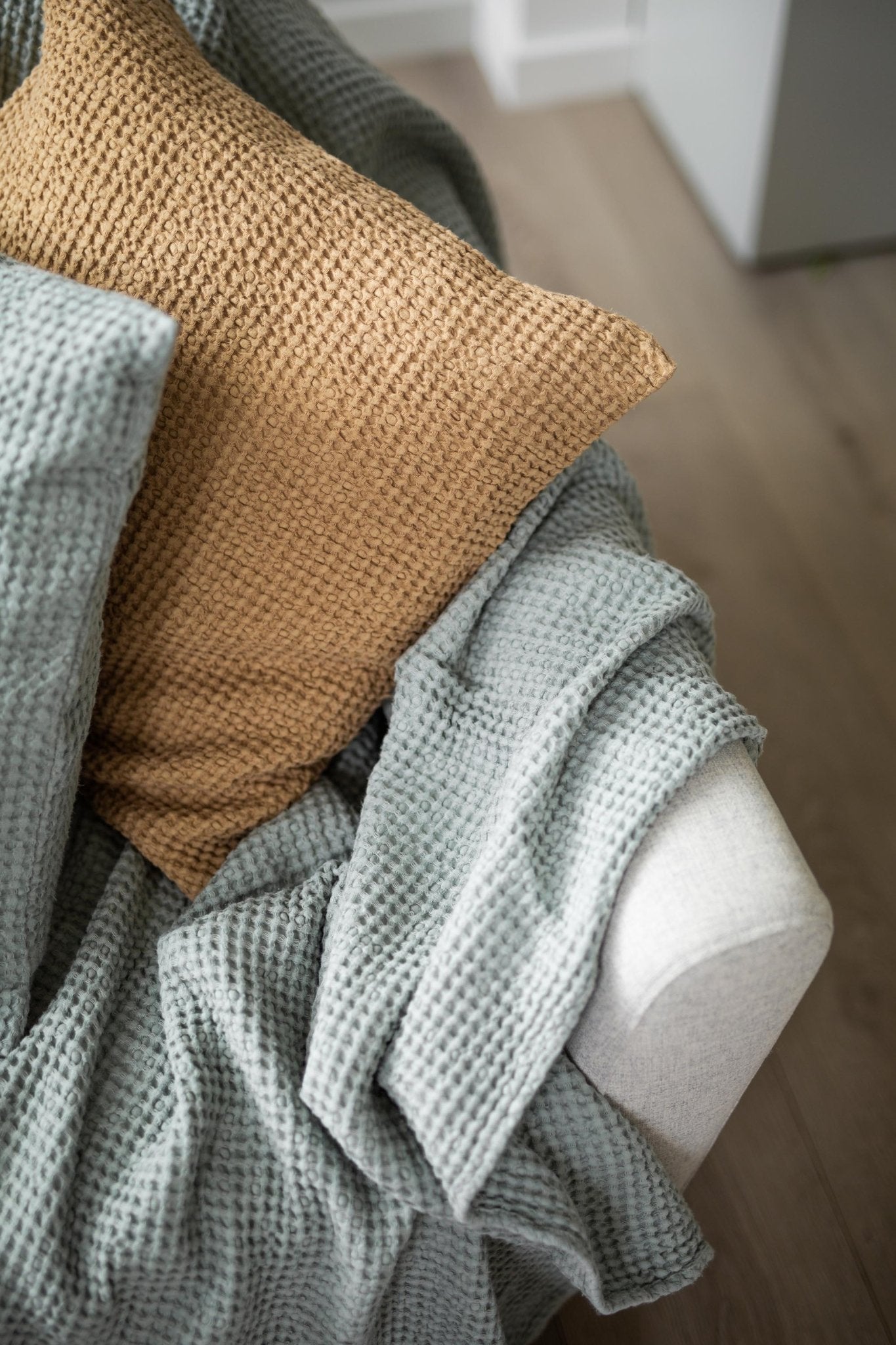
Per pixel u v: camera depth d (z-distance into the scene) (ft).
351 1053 2.27
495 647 2.73
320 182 2.57
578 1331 3.32
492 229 4.24
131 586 2.66
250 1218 2.33
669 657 2.60
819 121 5.62
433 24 7.61
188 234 2.52
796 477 5.44
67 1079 2.37
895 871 4.21
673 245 6.46
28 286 2.28
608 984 2.22
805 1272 3.40
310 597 2.67
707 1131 2.60
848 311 6.11
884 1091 3.74
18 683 2.30
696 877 2.19
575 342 2.54
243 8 3.21
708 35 6.02
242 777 2.79
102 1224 2.25
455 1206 2.23
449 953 2.30
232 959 2.46
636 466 5.50
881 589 5.04
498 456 2.59
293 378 2.52
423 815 2.61
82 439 2.11
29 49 3.12
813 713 4.67
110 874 2.84
